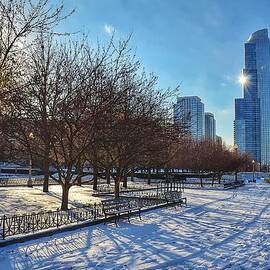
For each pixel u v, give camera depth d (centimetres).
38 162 2162
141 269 962
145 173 6512
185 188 4606
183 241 1330
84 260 1043
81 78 1767
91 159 2423
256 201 3044
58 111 1739
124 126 1908
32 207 2186
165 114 2338
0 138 1789
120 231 1482
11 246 1184
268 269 963
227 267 986
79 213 1728
